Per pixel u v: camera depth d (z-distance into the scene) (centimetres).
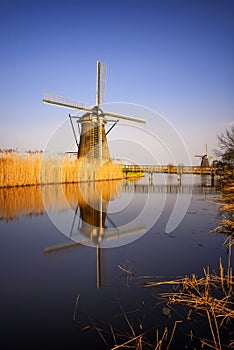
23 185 1463
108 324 211
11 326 207
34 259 363
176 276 305
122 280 294
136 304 242
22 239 470
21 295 258
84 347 183
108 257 372
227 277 292
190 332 202
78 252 396
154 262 352
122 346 184
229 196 1116
